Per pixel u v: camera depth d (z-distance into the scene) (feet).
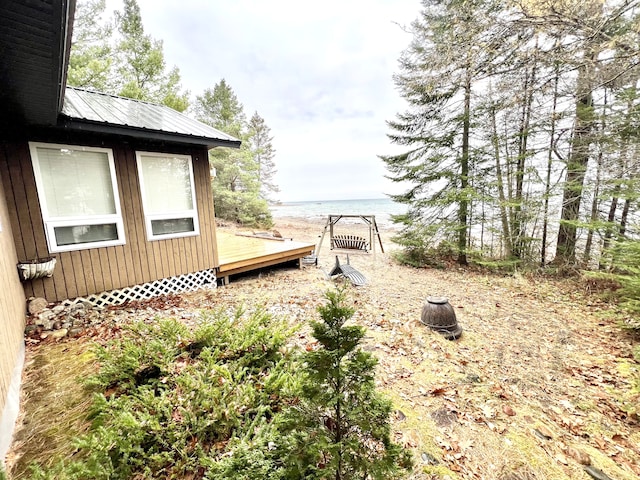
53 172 12.57
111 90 34.22
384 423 4.15
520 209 23.07
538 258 23.26
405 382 8.78
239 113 63.67
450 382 8.92
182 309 13.92
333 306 4.13
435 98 24.30
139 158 14.90
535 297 17.85
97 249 13.80
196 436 5.52
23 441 5.86
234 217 54.24
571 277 20.71
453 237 26.45
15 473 5.15
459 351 11.06
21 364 8.43
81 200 13.37
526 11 11.60
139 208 15.05
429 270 25.11
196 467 5.04
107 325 11.55
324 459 4.45
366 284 19.89
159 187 15.75
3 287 8.01
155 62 36.58
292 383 6.16
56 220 12.66
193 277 17.31
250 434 5.22
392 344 11.12
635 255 13.66
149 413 5.82
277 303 15.11
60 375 8.06
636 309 12.41
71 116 11.34
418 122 26.32
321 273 21.97
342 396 4.02
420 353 10.56
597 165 18.92
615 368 10.14
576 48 12.27
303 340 10.81
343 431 4.29
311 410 4.32
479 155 24.50
